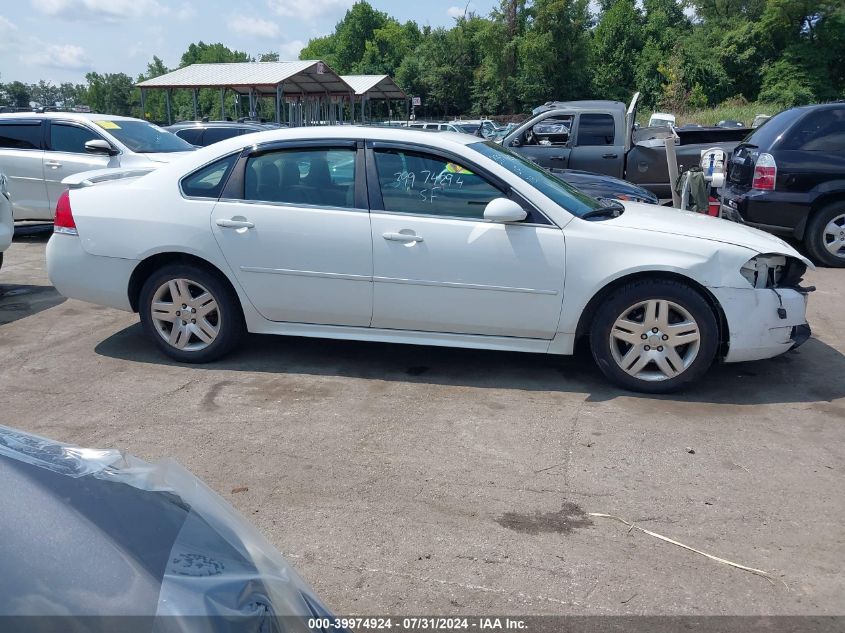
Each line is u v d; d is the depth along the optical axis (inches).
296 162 199.2
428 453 158.4
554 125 491.5
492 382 199.0
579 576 118.3
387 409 181.0
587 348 226.4
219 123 626.8
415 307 193.9
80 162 394.3
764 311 184.1
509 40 2181.3
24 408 181.2
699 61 1996.8
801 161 337.1
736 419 175.9
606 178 358.6
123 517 70.1
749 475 149.8
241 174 201.0
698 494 142.8
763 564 121.7
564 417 176.6
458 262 188.7
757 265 185.9
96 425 171.5
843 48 1873.8
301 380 199.6
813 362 215.6
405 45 3280.0
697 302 182.7
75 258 209.9
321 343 229.6
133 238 204.4
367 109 1813.5
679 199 336.5
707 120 1557.6
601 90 2203.5
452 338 196.5
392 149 195.0
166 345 210.8
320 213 195.0
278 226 196.2
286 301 200.2
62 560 62.2
